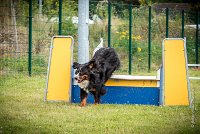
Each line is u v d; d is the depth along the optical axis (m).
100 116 11.26
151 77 13.12
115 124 10.43
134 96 13.24
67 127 10.07
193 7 32.53
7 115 11.21
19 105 12.59
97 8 24.86
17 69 19.66
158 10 27.52
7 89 15.60
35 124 10.30
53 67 13.32
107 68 13.04
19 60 20.00
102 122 10.62
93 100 13.37
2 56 19.88
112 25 23.41
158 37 26.50
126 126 10.25
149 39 23.17
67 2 23.78
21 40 20.66
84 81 12.47
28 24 20.50
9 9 20.52
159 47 25.83
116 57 13.59
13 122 10.45
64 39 13.44
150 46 23.31
